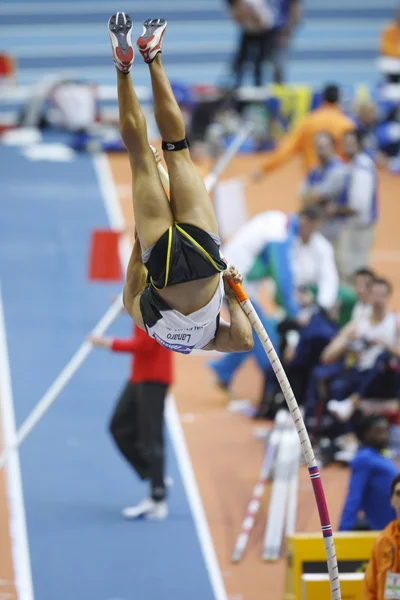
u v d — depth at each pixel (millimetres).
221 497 28172
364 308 30422
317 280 33656
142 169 14797
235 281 15609
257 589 24172
